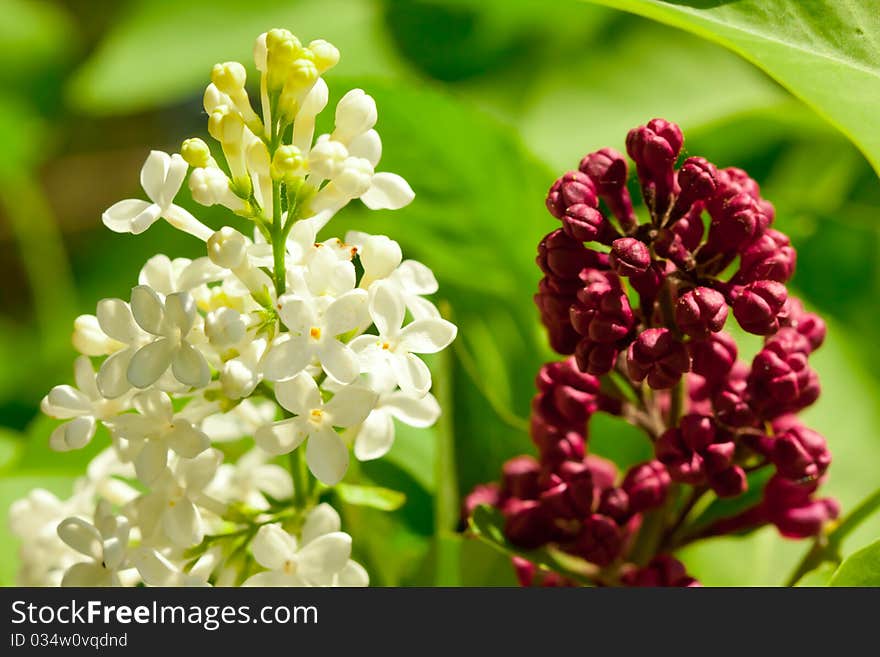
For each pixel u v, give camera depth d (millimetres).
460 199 530
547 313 455
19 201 742
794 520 470
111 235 746
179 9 737
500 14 690
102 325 442
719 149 631
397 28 698
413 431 525
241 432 475
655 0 460
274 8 733
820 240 552
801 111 586
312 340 433
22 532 476
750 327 443
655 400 470
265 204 446
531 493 471
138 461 438
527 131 660
